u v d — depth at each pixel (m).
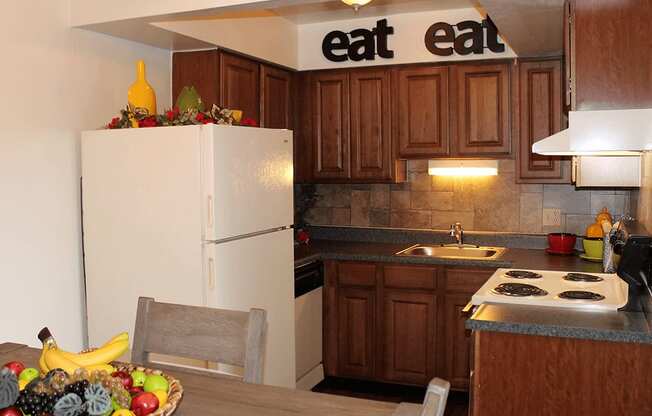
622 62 2.27
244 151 2.85
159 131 2.73
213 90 3.54
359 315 4.01
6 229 2.70
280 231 3.16
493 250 4.10
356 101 4.25
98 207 2.88
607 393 2.18
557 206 4.12
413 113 4.12
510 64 3.89
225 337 1.77
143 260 2.80
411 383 3.92
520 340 2.27
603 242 3.38
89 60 3.09
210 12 2.80
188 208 2.69
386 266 3.92
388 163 4.20
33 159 2.81
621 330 2.13
